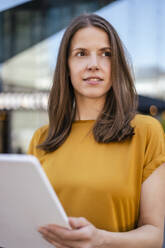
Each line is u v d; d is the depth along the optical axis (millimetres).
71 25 1089
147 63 5359
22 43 5059
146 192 938
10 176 677
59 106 1156
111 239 808
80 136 1088
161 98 5484
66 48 1105
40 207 709
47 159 1112
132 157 977
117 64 1050
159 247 890
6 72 5699
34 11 4379
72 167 1020
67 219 718
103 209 949
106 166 979
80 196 973
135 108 1080
